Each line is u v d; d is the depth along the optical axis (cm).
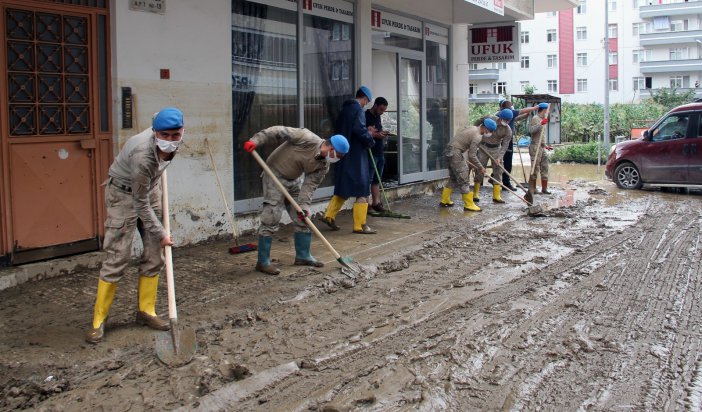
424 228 964
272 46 951
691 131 1398
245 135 912
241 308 580
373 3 1170
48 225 670
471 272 721
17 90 640
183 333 475
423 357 473
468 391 421
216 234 840
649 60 5303
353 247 829
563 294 634
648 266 745
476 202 1229
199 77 801
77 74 687
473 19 1397
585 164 2455
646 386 428
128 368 453
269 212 686
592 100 5491
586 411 394
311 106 1041
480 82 5844
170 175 776
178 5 768
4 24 625
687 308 592
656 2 5288
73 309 572
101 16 704
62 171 679
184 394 417
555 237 912
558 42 5525
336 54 1089
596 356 479
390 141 1272
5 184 632
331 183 1087
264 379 435
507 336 517
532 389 423
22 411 398
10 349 482
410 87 1308
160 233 495
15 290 619
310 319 557
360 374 445
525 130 3231
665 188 1504
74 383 435
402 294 635
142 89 736
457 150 1123
